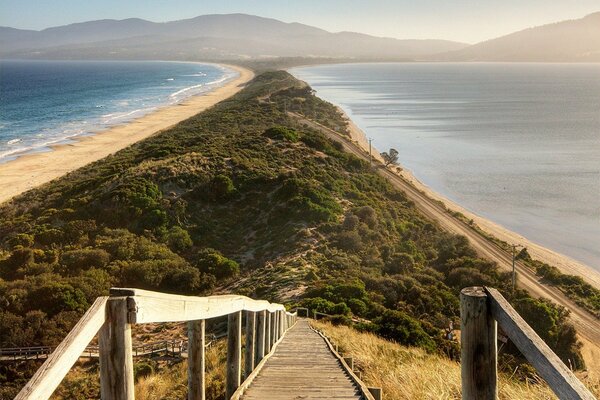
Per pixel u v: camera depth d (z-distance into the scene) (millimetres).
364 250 34688
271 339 11039
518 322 2754
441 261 36812
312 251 32969
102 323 2818
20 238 33656
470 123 118938
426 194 56688
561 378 2314
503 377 6992
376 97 183500
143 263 30562
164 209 38781
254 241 37312
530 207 56688
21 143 76312
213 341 18766
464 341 3135
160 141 63594
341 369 8359
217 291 30266
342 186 46438
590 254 44125
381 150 83375
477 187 63969
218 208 40875
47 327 21625
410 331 18797
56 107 125625
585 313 31797
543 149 88562
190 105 124125
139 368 15391
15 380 18391
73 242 34594
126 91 173375
